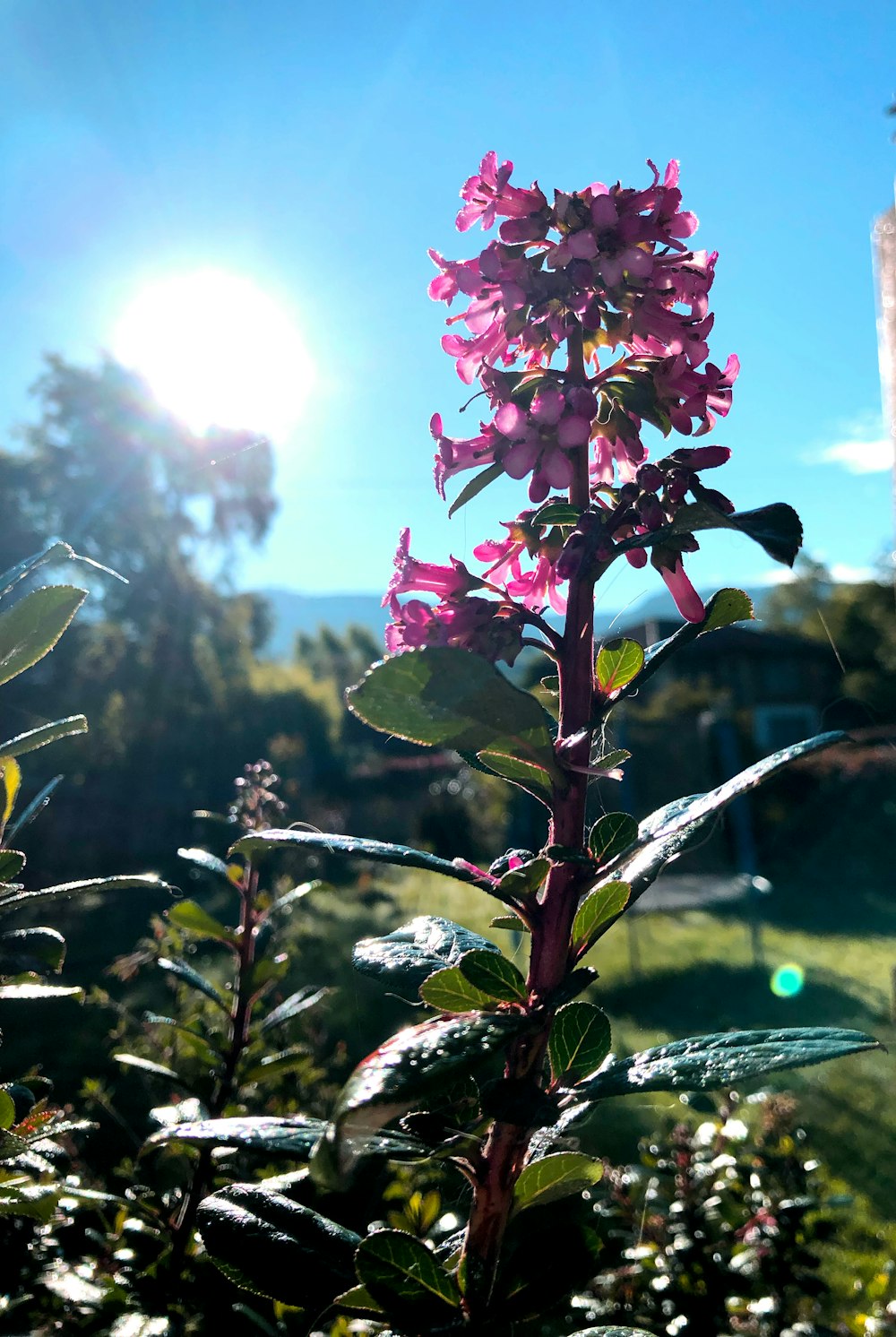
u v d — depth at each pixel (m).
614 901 0.18
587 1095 0.16
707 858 2.75
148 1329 0.28
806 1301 0.49
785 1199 0.47
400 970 0.20
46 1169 0.27
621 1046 1.20
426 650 0.15
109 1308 0.30
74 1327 0.30
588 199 0.21
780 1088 0.92
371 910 2.17
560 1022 0.19
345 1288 0.19
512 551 0.23
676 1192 0.49
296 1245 0.20
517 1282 0.18
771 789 2.96
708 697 3.91
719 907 2.29
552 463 0.20
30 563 0.23
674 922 2.15
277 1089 0.56
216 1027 0.52
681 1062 0.16
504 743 0.17
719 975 1.59
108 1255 0.35
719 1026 1.29
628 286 0.21
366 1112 0.13
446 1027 0.15
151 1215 0.35
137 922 1.92
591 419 0.20
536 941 0.18
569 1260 0.19
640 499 0.19
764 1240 0.46
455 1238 0.23
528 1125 0.16
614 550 0.19
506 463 0.20
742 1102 0.53
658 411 0.21
